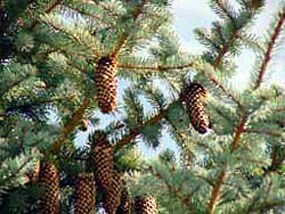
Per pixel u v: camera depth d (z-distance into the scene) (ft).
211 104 15.74
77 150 23.35
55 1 23.18
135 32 20.56
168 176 15.74
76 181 21.01
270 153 21.21
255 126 15.58
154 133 22.41
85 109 22.59
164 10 20.43
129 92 22.39
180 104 21.89
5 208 21.07
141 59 21.43
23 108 23.61
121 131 22.54
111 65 20.59
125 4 20.33
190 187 15.93
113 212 21.08
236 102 15.46
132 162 22.70
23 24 23.41
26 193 20.94
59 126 20.76
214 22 20.98
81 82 21.98
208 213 16.16
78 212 20.80
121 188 21.52
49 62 21.65
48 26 21.31
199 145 15.93
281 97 15.53
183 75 21.48
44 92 23.35
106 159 21.29
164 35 21.42
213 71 15.97
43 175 20.99
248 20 20.30
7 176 17.74
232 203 16.25
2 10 23.39
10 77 20.36
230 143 15.84
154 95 22.17
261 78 17.40
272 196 15.35
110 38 21.04
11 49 23.45
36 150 17.93
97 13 22.34
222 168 15.62
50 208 20.89
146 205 21.07
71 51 21.53
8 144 18.66
